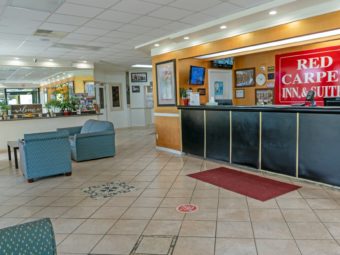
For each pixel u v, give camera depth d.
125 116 12.47
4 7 3.92
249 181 4.29
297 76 6.42
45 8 4.04
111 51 7.52
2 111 7.83
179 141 6.48
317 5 3.86
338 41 5.62
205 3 4.05
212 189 4.01
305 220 2.93
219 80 7.55
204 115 5.67
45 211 3.46
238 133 4.98
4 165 6.01
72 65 9.04
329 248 2.40
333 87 5.76
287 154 4.24
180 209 3.35
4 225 3.11
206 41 5.54
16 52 7.20
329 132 3.70
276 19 4.36
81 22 4.80
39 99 11.37
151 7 4.17
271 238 2.60
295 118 4.08
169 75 6.61
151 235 2.75
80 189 4.24
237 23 4.71
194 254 2.39
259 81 7.31
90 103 9.50
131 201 3.68
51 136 4.77
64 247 2.58
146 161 5.94
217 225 2.90
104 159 6.27
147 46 6.73
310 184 4.02
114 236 2.76
